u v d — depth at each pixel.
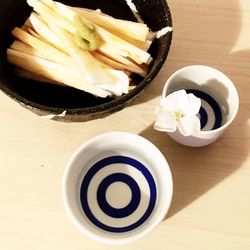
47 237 0.21
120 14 0.25
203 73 0.22
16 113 0.24
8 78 0.23
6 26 0.24
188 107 0.21
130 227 0.20
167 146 0.23
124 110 0.24
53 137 0.23
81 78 0.23
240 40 0.25
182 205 0.22
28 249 0.21
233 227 0.21
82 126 0.23
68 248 0.21
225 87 0.22
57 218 0.21
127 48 0.23
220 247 0.21
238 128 0.23
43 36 0.23
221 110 0.23
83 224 0.19
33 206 0.22
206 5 0.26
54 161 0.23
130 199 0.21
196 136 0.21
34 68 0.23
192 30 0.26
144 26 0.23
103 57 0.23
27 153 0.23
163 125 0.21
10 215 0.21
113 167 0.22
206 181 0.22
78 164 0.20
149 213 0.21
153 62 0.23
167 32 0.22
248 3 0.26
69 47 0.23
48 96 0.23
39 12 0.23
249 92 0.24
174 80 0.22
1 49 0.23
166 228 0.21
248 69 0.25
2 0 0.23
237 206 0.22
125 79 0.23
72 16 0.23
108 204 0.21
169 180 0.19
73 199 0.20
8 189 0.22
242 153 0.23
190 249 0.21
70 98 0.23
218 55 0.25
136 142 0.21
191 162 0.23
